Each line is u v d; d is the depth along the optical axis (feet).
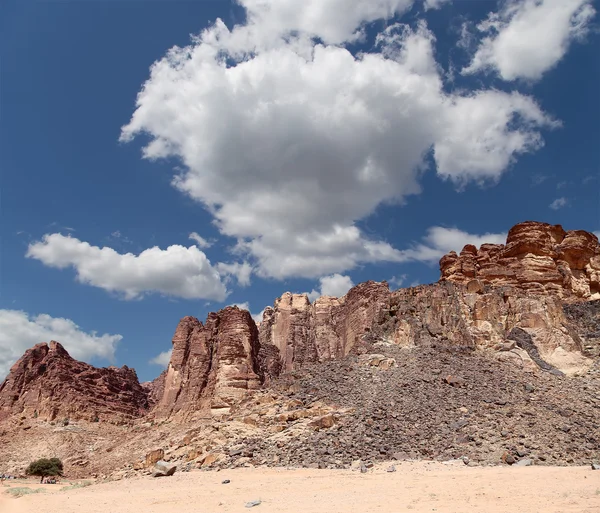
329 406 216.33
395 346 272.92
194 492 144.05
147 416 407.85
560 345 256.93
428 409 202.69
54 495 183.01
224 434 212.02
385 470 150.92
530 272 313.94
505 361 250.16
